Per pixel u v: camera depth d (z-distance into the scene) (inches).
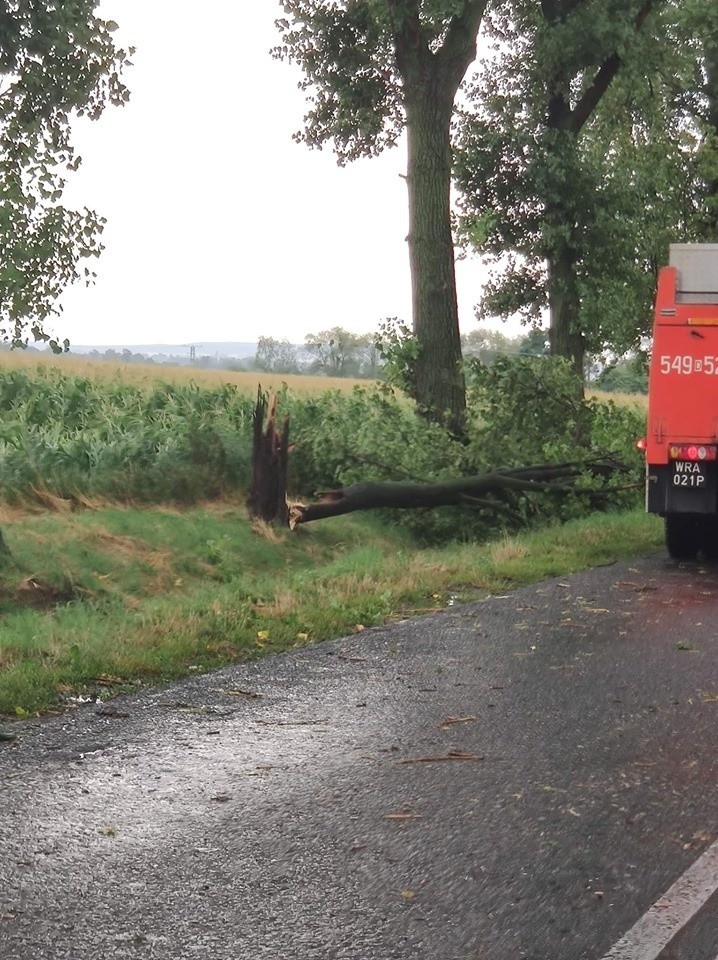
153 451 687.1
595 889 174.1
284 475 646.5
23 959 153.1
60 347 455.2
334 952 154.4
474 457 746.8
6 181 436.1
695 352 565.3
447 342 894.4
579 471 730.2
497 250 1111.0
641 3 1067.9
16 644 341.7
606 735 258.1
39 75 449.4
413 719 273.9
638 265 1086.4
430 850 190.2
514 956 152.8
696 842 193.0
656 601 449.1
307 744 253.3
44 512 565.6
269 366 3681.1
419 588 464.1
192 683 310.2
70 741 255.0
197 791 221.5
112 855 189.0
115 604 456.1
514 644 363.6
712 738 254.5
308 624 389.4
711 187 1264.8
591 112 1177.4
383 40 960.3
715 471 565.3
